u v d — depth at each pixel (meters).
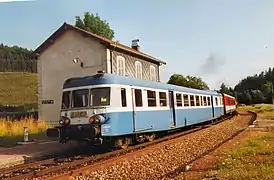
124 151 13.47
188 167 9.25
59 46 25.89
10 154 12.77
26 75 95.12
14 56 129.88
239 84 156.12
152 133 16.84
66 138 13.50
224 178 7.66
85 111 13.25
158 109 17.03
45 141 17.08
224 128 23.70
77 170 9.13
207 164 9.70
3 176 9.58
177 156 12.22
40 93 26.42
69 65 25.44
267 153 11.12
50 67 26.19
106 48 24.02
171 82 66.12
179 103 20.45
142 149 13.20
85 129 12.94
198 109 24.83
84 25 51.25
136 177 8.91
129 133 13.98
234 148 12.54
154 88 16.89
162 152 12.99
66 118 13.67
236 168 8.78
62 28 25.39
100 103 13.11
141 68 28.34
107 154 12.43
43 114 26.20
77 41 25.17
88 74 24.66
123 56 25.62
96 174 9.12
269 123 26.06
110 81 13.38
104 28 51.72
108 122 12.93
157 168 10.04
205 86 69.12
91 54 24.58
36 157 12.80
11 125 21.02
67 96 13.94
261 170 8.27
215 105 31.66
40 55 26.59
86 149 14.78
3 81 85.12
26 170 10.40
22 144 15.98
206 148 14.12
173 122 19.28
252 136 16.61
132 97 14.51
